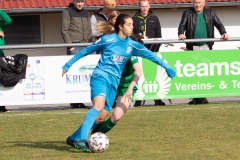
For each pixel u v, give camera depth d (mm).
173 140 17969
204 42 27656
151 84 27156
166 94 27250
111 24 17500
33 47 26625
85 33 29281
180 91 27328
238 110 24469
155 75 27125
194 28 28078
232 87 27547
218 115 23156
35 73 26719
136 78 16406
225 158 14953
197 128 20188
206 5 44000
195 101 28078
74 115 24422
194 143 17344
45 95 26766
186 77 27297
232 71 27547
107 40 16016
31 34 44906
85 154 15836
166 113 24188
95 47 16109
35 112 26078
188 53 27266
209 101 29359
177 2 44031
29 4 43406
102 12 28828
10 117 24391
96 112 15859
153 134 19219
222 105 26656
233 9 45625
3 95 26562
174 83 27266
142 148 16672
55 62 26781
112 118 16625
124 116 23625
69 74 26828
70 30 29031
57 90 26812
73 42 29031
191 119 22312
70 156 15562
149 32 28594
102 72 16078
